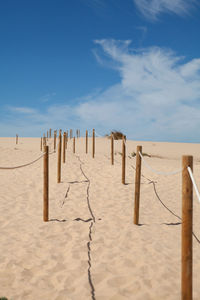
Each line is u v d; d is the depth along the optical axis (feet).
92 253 16.76
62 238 19.20
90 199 30.50
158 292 12.52
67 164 50.52
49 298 12.10
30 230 20.62
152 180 40.98
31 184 36.52
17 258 15.72
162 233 20.76
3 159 52.95
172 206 29.37
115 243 18.40
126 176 42.75
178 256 16.55
